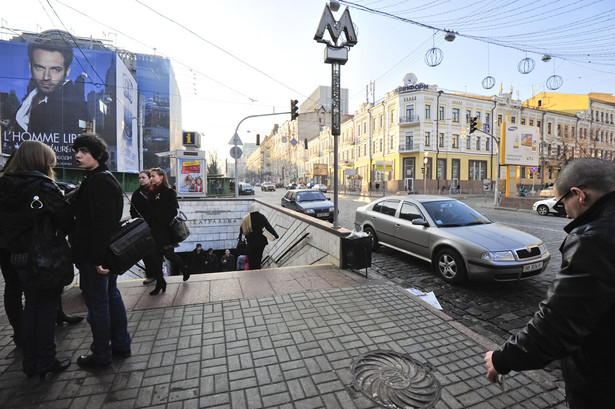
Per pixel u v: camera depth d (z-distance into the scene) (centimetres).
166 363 258
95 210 222
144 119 4300
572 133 4581
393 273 577
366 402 217
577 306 106
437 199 643
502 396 227
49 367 231
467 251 485
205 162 1438
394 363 264
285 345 287
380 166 3772
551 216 1527
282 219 892
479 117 4056
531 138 2328
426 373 251
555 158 3919
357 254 481
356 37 566
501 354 130
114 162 3136
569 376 122
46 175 232
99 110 3088
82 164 229
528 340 119
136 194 417
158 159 4391
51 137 2995
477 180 4053
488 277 464
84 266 236
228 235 1291
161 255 416
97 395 219
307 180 6781
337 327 322
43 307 227
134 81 3834
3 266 249
